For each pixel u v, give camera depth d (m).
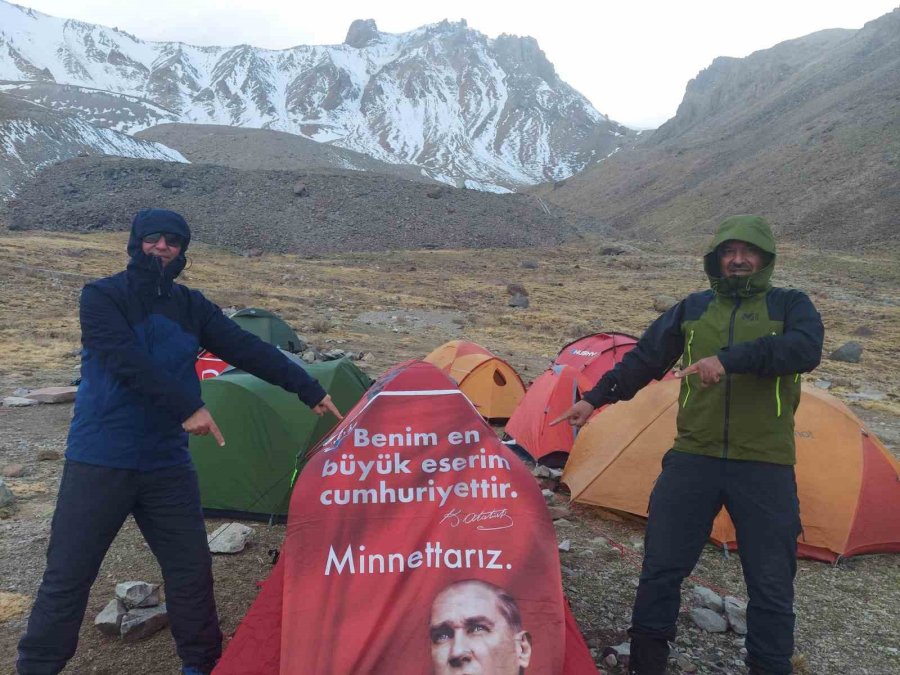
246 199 92.19
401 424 3.24
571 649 3.05
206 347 3.47
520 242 94.56
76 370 14.03
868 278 69.94
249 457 6.21
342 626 2.81
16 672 3.62
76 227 76.25
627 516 6.49
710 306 3.47
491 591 2.88
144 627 4.07
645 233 148.25
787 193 132.75
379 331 25.36
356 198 98.00
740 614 4.43
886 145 131.38
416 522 3.01
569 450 8.02
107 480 3.01
